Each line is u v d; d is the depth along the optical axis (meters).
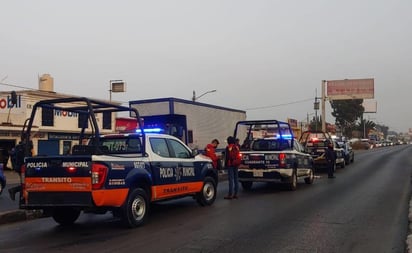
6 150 31.70
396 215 10.78
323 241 8.09
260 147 16.81
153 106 23.27
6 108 32.41
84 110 10.33
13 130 30.97
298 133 66.94
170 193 10.88
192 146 24.27
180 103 23.58
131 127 41.03
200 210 11.72
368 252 7.36
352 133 106.44
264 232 8.85
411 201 12.88
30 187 9.10
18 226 9.91
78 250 7.52
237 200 13.66
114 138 10.55
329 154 21.58
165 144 11.09
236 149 14.12
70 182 8.77
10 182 23.62
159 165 10.50
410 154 50.94
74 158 8.78
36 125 32.47
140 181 9.87
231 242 8.01
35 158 9.09
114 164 9.06
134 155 9.99
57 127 34.00
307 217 10.54
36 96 32.97
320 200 13.48
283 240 8.16
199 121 25.44
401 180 19.81
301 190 16.33
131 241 8.16
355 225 9.56
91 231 9.17
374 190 15.97
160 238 8.37
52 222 10.44
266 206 12.35
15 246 7.87
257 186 18.09
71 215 10.06
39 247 7.77
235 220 10.19
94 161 8.69
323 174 23.88
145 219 9.84
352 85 60.91
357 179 20.62
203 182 12.37
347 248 7.61
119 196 9.09
